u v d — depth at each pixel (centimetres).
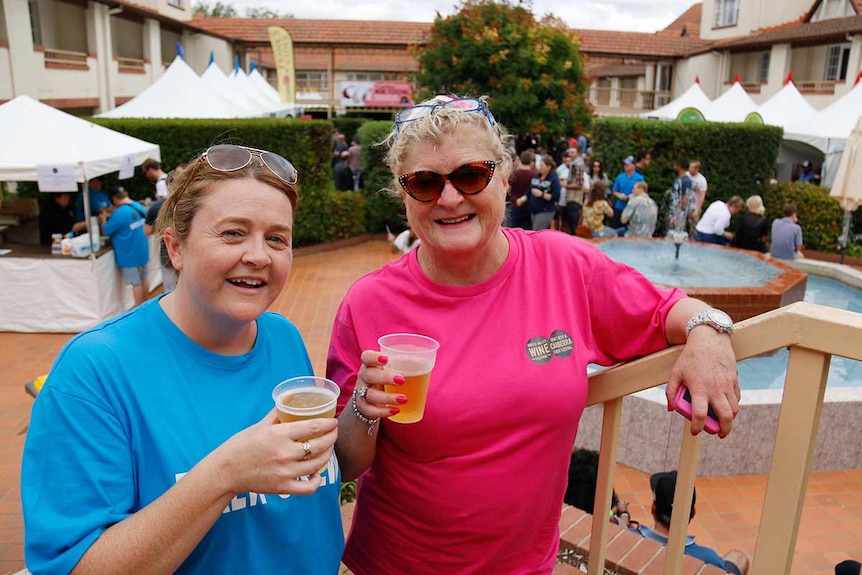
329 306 996
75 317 852
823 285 1062
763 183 1474
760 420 527
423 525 182
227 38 2914
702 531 471
